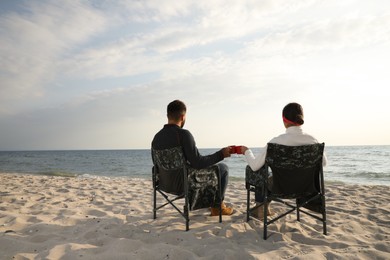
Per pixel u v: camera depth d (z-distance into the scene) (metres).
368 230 3.33
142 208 4.59
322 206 3.05
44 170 20.84
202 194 3.36
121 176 16.11
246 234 3.07
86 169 22.66
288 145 2.85
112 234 3.11
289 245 2.72
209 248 2.67
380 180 12.73
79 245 2.68
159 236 3.04
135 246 2.71
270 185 3.15
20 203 4.94
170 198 5.85
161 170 3.44
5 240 2.78
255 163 2.98
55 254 2.47
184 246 2.77
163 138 3.25
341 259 2.39
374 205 4.81
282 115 3.02
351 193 6.14
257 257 2.42
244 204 4.87
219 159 3.19
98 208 4.64
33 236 3.01
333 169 20.08
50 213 4.17
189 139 3.13
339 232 3.19
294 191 2.99
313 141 2.91
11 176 12.07
